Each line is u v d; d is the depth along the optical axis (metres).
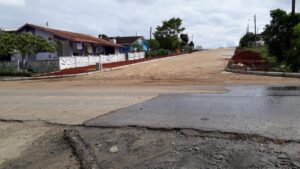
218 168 4.34
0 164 5.11
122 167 4.60
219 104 8.55
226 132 5.77
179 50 76.44
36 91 13.80
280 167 4.25
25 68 27.11
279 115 6.93
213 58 42.31
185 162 4.61
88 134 6.22
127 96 10.83
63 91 13.33
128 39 64.06
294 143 5.06
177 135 5.82
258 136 5.46
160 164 4.59
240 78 16.92
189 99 9.65
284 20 25.39
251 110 7.58
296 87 12.10
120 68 28.45
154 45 68.75
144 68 27.70
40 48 26.86
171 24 73.69
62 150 5.51
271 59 29.81
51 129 6.75
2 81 21.20
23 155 5.43
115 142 5.67
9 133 6.69
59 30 37.62
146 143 5.50
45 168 4.83
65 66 28.56
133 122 6.82
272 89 11.66
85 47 38.62
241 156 4.67
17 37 25.98
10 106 9.80
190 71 23.17
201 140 5.46
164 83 15.70
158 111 7.88
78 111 8.38
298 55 20.05
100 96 11.12
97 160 4.91
